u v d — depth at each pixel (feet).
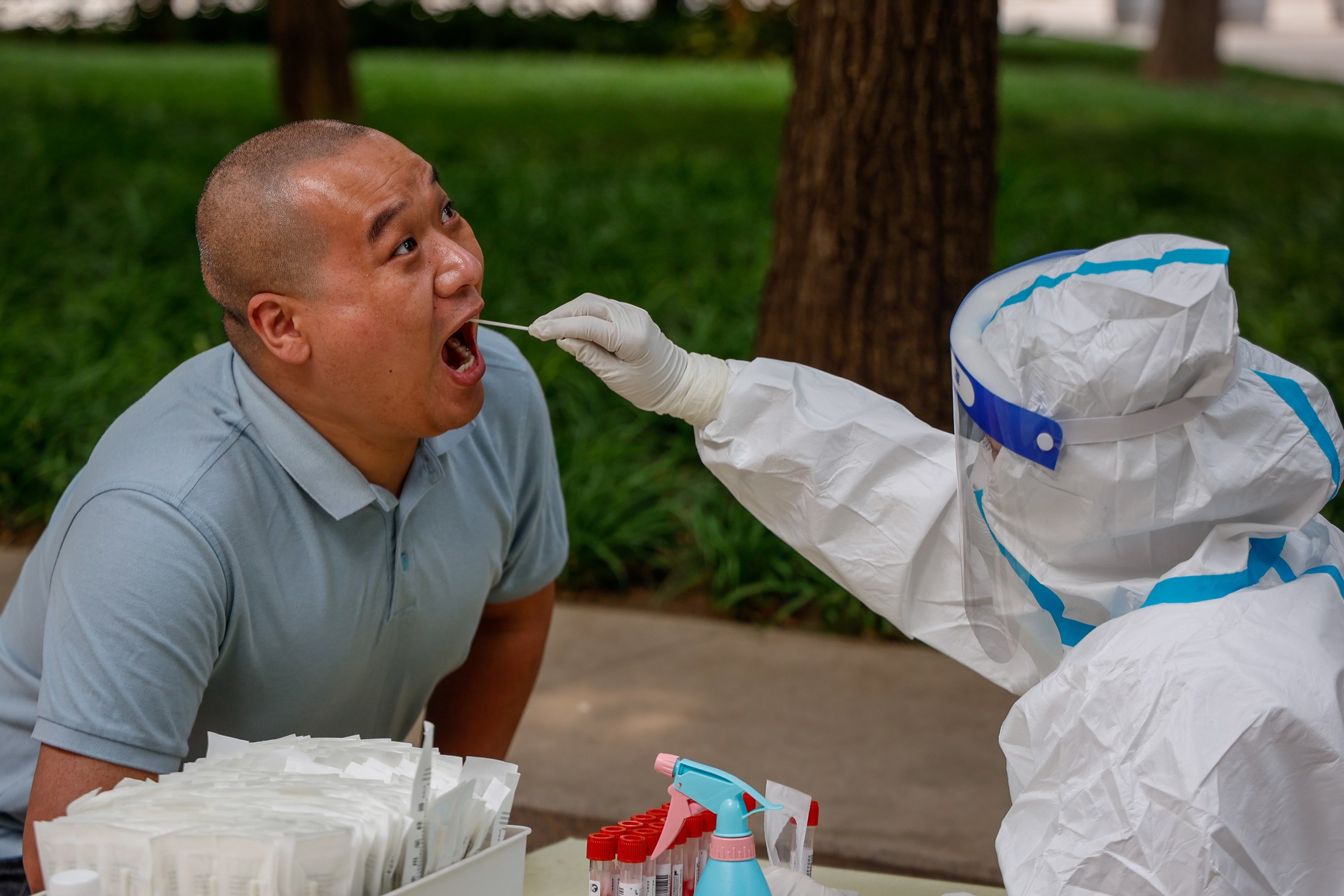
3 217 28.40
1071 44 94.12
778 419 5.47
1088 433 4.45
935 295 14.69
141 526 5.38
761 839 10.35
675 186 33.22
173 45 82.43
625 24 86.48
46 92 47.42
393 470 5.96
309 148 5.30
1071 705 4.46
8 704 6.10
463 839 4.63
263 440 5.65
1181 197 34.88
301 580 5.80
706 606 16.80
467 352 5.83
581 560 17.06
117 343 20.86
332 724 6.34
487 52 81.61
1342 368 20.49
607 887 4.89
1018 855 4.50
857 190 14.51
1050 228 29.45
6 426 18.43
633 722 13.42
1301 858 4.24
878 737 13.14
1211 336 4.23
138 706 5.30
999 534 4.91
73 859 4.14
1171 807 4.17
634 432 18.83
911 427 5.45
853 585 5.61
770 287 15.48
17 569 16.20
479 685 7.54
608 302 5.54
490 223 27.86
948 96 14.25
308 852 4.00
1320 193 36.17
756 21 80.38
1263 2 141.28
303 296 5.28
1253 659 4.29
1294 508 4.60
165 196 29.89
